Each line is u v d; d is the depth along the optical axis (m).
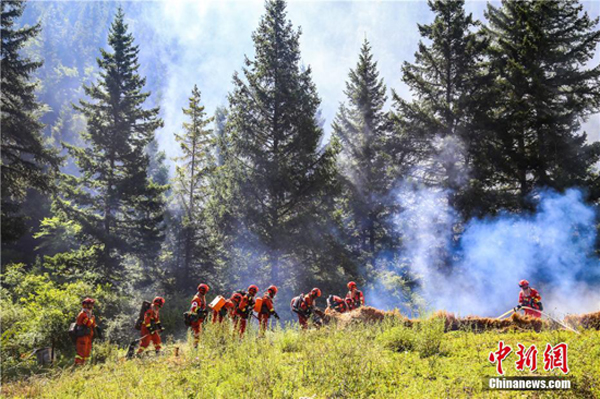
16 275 18.89
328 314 10.46
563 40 24.70
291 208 24.41
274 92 24.92
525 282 10.41
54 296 15.14
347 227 31.92
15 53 24.77
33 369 10.59
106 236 22.67
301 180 23.58
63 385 7.69
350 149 31.97
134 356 9.36
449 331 8.62
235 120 24.89
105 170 23.72
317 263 24.34
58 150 25.00
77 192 23.08
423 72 27.50
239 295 9.94
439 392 5.22
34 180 24.55
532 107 23.30
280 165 23.59
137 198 24.44
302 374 6.34
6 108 23.92
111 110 24.39
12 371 10.16
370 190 30.17
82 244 23.86
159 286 25.56
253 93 25.62
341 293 23.55
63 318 13.99
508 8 26.62
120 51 24.97
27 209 36.34
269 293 9.93
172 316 19.81
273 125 25.39
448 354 6.96
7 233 23.78
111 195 23.06
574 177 22.75
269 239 22.77
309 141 24.47
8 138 24.41
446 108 25.38
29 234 36.81
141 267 26.41
